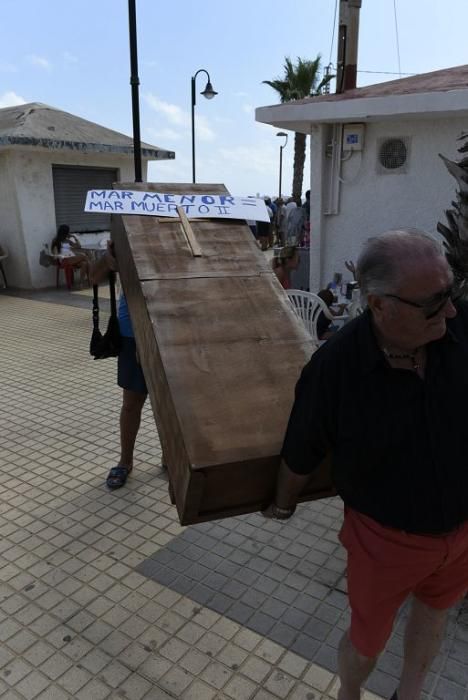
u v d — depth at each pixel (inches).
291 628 100.8
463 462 64.0
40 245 450.0
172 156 509.7
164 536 127.2
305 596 108.3
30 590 110.6
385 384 61.7
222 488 68.3
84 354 271.4
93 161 469.1
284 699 87.2
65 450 169.5
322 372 63.5
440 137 210.7
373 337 61.8
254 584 111.8
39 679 91.0
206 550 122.3
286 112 225.0
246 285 87.1
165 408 74.3
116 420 191.6
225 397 70.7
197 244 93.6
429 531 64.9
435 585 73.2
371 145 226.5
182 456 66.9
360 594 70.1
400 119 214.7
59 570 116.2
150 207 100.8
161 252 91.3
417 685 78.6
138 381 135.0
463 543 68.3
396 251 56.0
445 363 61.9
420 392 61.6
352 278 242.5
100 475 154.0
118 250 105.6
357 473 65.3
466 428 63.3
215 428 67.2
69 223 470.6
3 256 448.5
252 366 74.9
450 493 64.0
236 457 64.9
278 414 70.1
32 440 176.7
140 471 155.6
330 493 78.7
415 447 62.3
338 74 255.4
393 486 64.2
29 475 154.6
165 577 113.9
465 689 88.4
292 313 83.5
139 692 88.5
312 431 64.3
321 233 245.3
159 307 81.4
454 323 65.0
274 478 70.9
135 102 262.8
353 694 77.2
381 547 67.1
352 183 234.1
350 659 74.3
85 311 367.2
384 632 71.6
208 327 79.4
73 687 89.5
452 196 212.8
